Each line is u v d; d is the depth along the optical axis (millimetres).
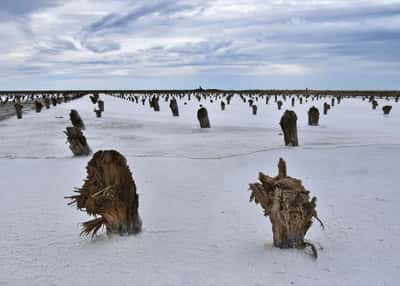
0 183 6660
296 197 3379
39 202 5344
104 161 3678
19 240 3840
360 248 3488
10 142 12758
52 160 9109
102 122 21109
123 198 3773
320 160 8680
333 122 22297
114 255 3414
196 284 2869
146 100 63531
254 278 2938
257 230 4031
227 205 5043
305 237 3770
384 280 2877
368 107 41156
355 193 5527
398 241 3643
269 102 56250
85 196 3740
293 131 11414
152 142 12773
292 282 2869
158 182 6559
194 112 32438
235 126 19188
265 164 8305
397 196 5297
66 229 4172
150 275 3021
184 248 3561
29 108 38062
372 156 9102
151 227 4168
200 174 7250
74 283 2918
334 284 2828
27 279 2988
